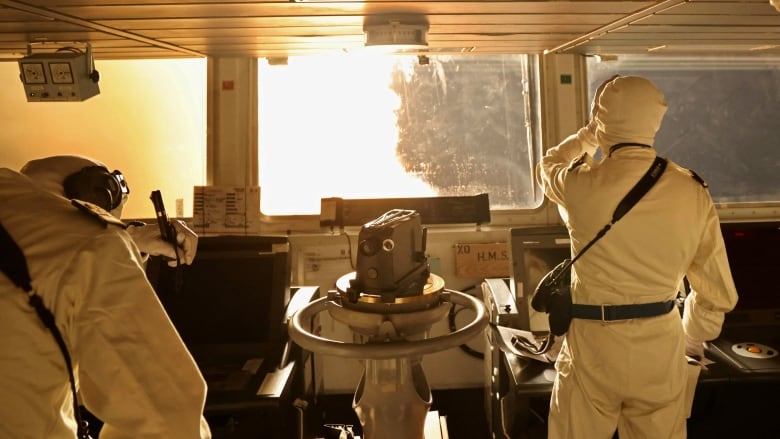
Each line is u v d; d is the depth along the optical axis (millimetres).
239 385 1956
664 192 1685
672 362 1696
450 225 3086
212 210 3000
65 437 1045
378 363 1400
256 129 3055
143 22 2158
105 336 975
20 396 965
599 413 1725
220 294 2322
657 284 1690
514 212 3113
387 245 1294
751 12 2131
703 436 2609
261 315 2291
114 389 970
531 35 2531
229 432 2211
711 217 1762
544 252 2465
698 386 1989
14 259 959
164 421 979
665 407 1688
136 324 1001
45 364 986
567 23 2287
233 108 3033
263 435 2225
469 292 3076
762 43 2824
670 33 2533
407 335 1358
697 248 1776
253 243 2383
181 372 1025
